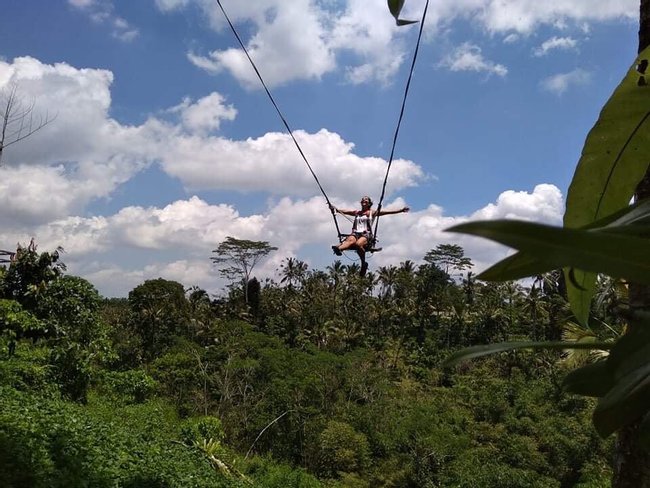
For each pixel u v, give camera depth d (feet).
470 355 3.34
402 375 153.99
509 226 1.67
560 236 1.72
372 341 189.26
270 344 133.49
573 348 3.23
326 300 212.02
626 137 4.37
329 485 90.07
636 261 1.81
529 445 102.89
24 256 56.80
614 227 2.44
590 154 4.49
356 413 108.17
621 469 4.82
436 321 202.49
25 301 56.54
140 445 47.34
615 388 2.76
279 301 210.18
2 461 30.78
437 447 96.68
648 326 2.75
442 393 137.08
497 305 186.70
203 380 113.09
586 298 4.02
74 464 33.76
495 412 120.57
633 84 4.17
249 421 102.73
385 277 226.17
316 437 99.91
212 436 68.08
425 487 89.86
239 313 194.39
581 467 99.91
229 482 49.01
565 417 115.14
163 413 72.08
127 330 150.61
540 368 145.59
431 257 226.17
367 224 28.14
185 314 170.40
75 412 49.47
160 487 37.86
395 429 104.78
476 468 93.40
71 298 58.49
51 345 59.47
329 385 114.21
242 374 112.78
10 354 55.11
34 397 48.57
